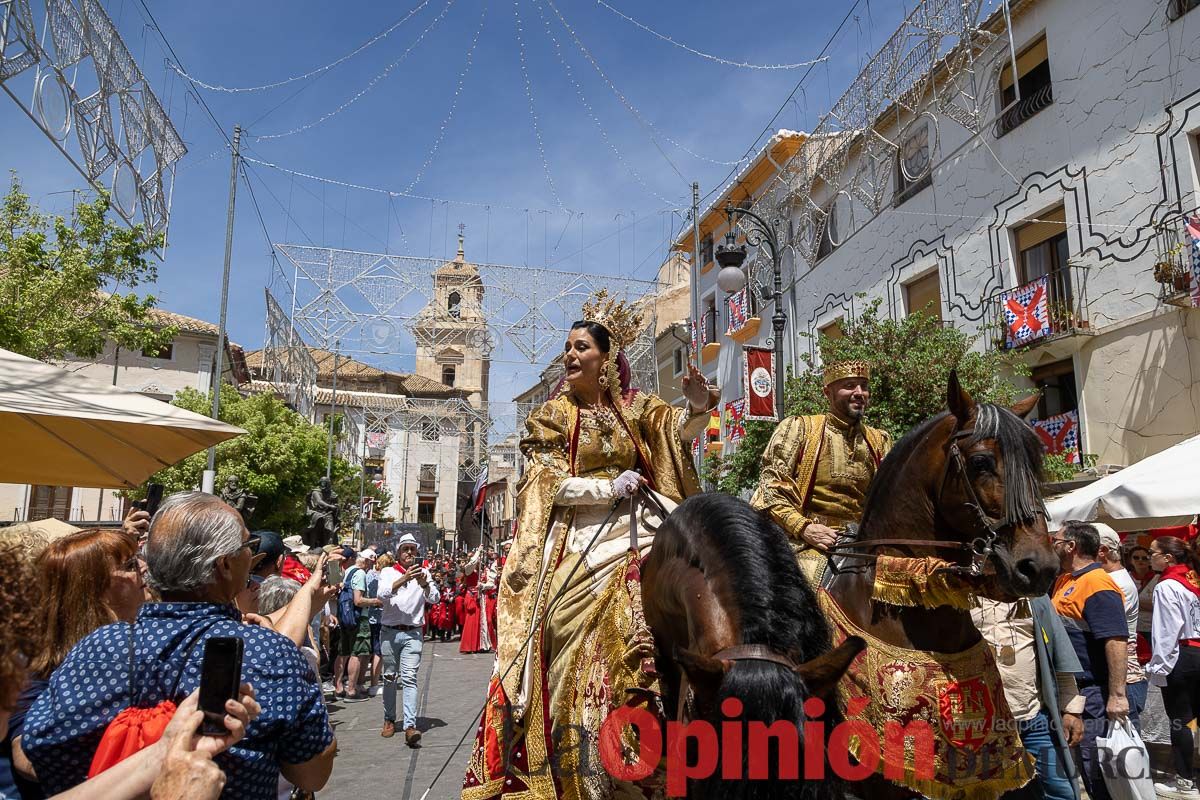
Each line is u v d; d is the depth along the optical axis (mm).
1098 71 13305
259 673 2504
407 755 8023
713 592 2377
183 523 2637
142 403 5746
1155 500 7188
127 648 2484
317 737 2602
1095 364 13297
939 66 13539
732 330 24031
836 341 14281
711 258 26906
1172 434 12047
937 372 12953
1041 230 14453
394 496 56156
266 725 2441
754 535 2494
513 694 3180
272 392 30203
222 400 28812
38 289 13602
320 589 3697
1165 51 12242
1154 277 11992
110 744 2291
